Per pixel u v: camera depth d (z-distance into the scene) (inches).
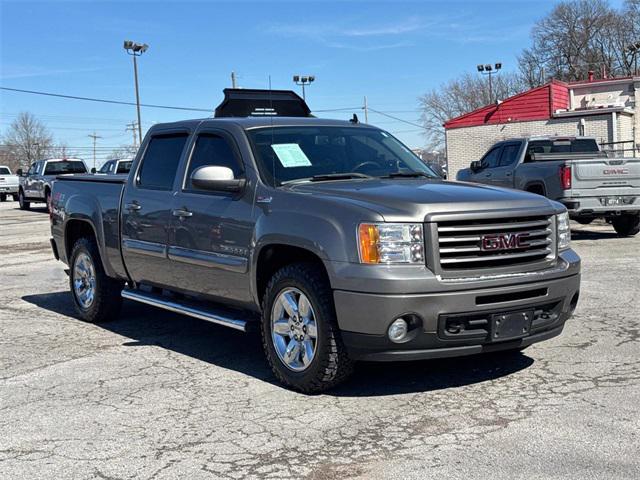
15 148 4114.2
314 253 195.3
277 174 225.0
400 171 245.4
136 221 273.6
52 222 340.8
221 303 241.8
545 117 1263.5
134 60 1638.8
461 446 163.2
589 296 328.5
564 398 193.2
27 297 383.9
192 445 169.6
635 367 219.3
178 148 265.4
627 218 555.5
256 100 402.3
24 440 176.1
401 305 182.1
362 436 171.8
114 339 281.1
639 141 1296.8
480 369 223.5
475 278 188.4
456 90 2920.8
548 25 2738.7
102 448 169.6
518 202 202.7
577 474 146.4
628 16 2615.7
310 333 199.9
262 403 198.2
